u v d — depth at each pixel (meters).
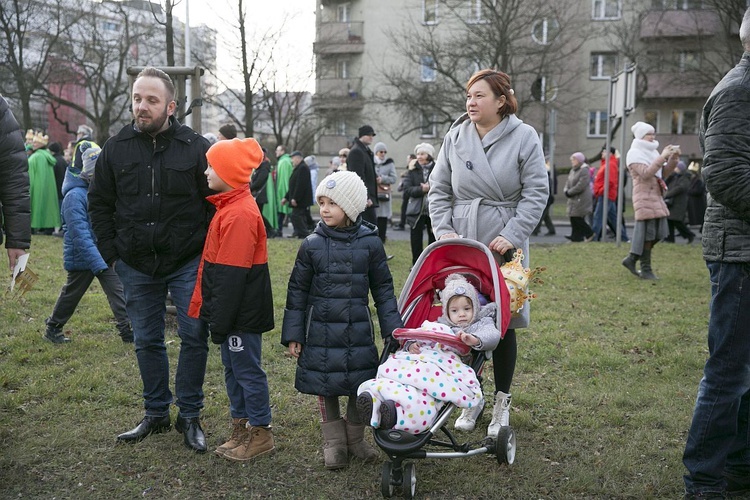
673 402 5.13
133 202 4.24
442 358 3.73
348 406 4.16
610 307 8.48
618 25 38.72
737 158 3.26
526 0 33.25
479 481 3.88
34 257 11.43
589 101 41.09
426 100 34.34
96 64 37.88
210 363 5.83
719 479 3.60
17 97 34.69
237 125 34.78
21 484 3.76
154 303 4.41
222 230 4.00
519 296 4.13
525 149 4.32
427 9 40.72
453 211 4.50
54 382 5.32
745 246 3.36
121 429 4.53
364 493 3.78
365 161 11.43
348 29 42.38
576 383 5.61
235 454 4.14
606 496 3.76
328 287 3.97
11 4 33.31
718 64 38.06
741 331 3.45
